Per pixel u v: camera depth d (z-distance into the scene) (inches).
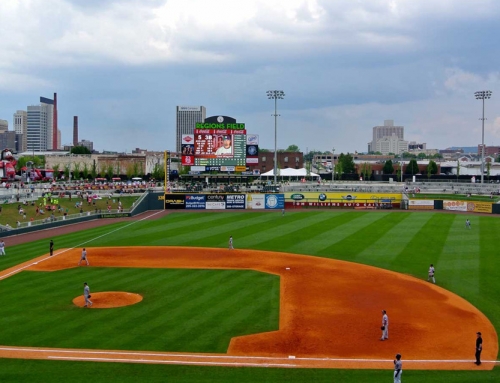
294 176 7273.6
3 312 1386.6
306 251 2333.9
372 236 2731.3
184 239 2716.5
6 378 979.9
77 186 5044.3
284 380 983.6
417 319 1365.7
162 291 1617.9
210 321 1321.4
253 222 3395.7
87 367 1032.8
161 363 1057.5
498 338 1230.3
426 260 2110.0
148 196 4271.7
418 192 5260.8
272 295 1581.0
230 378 988.6
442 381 984.3
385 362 1080.8
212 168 4237.2
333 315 1391.5
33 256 2222.0
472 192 5260.8
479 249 2343.8
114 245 2539.4
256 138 4242.1
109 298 1533.0
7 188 4456.2
